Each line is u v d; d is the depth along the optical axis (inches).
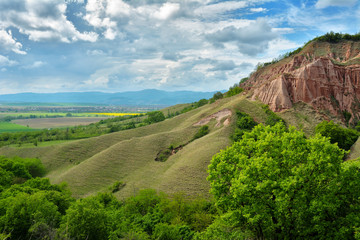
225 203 1027.9
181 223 1475.1
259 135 1184.2
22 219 1246.9
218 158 1149.7
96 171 3284.9
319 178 859.4
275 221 938.7
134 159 3474.4
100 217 1201.4
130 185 2797.7
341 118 3526.1
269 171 908.6
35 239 1088.8
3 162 3034.0
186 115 5187.0
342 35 5167.3
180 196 1898.4
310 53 4896.7
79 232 1086.4
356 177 845.8
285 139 988.6
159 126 4936.0
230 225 1044.5
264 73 5895.7
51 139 5910.4
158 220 1514.5
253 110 3860.7
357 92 3752.5
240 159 1036.5
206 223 1501.0
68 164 3988.7
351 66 3917.3
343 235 792.9
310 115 3472.0
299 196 852.6
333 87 3769.7
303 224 900.0
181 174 2556.6
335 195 866.8
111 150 3735.2
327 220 887.7
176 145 3676.2
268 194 902.4
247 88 4985.2
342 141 2706.7
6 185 2269.9
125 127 6382.9
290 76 3922.2
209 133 3678.6
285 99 3693.4
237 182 909.2
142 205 1914.4
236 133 3201.3
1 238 966.4
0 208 1341.0
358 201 879.1
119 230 1206.3
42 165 3882.9
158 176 2849.4
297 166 936.3
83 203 1289.4
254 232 1026.7
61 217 1344.7
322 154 862.5
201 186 2228.1
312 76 3754.9
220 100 5216.5
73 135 6235.2
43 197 1472.7
